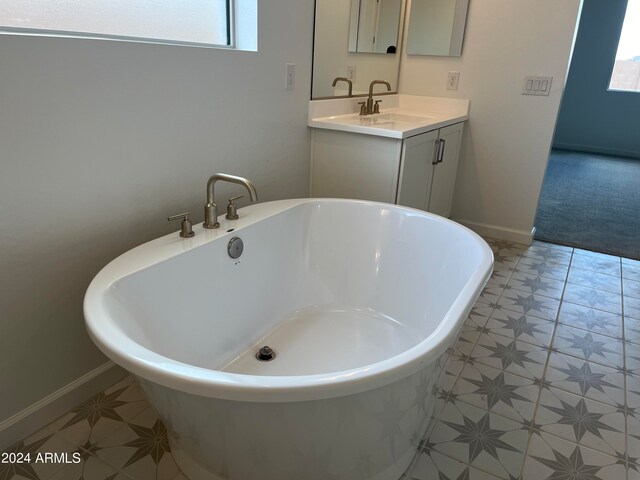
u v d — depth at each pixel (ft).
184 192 5.89
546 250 9.95
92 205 4.83
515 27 9.10
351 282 6.73
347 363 5.63
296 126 7.66
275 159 7.36
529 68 9.20
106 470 4.35
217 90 5.98
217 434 3.29
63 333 4.85
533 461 4.56
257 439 3.20
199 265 5.00
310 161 8.22
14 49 3.87
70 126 4.44
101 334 3.21
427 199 8.96
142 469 4.37
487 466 4.49
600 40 19.95
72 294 4.84
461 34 9.62
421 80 10.36
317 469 3.52
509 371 5.91
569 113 21.42
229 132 6.34
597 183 15.99
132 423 4.92
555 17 8.71
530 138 9.59
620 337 6.74
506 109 9.64
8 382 4.48
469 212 10.69
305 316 6.56
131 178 5.17
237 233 5.47
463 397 5.42
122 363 2.99
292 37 7.04
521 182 9.95
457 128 9.57
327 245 6.75
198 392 2.79
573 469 4.48
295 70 7.28
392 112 10.11
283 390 2.75
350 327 6.35
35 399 4.74
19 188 4.16
